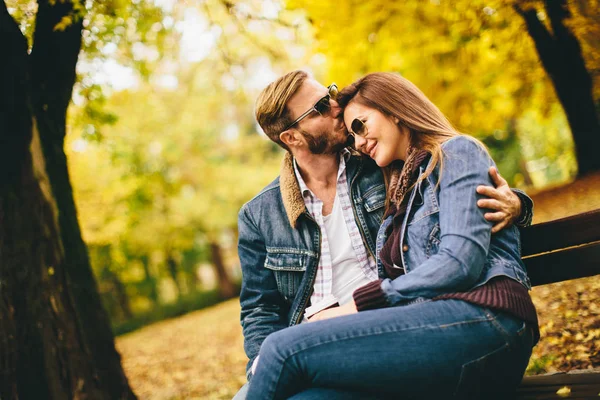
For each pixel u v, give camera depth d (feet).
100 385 12.51
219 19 18.92
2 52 11.64
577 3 18.81
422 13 20.40
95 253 64.49
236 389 17.85
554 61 22.68
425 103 6.89
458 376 5.34
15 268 11.71
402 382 5.40
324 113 7.85
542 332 11.90
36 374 11.59
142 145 49.93
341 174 8.16
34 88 13.55
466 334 5.34
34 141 12.39
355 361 5.40
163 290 104.63
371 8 20.10
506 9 19.76
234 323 37.73
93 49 16.35
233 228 70.79
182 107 52.90
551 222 6.47
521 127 54.19
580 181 26.86
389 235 7.11
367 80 7.13
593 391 5.82
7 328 11.44
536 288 15.20
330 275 7.90
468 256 5.53
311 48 21.72
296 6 19.19
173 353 31.19
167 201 61.11
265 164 66.95
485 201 5.76
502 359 5.41
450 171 5.99
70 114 19.97
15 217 11.82
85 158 47.37
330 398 5.45
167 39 18.49
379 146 6.96
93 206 52.16
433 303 5.59
